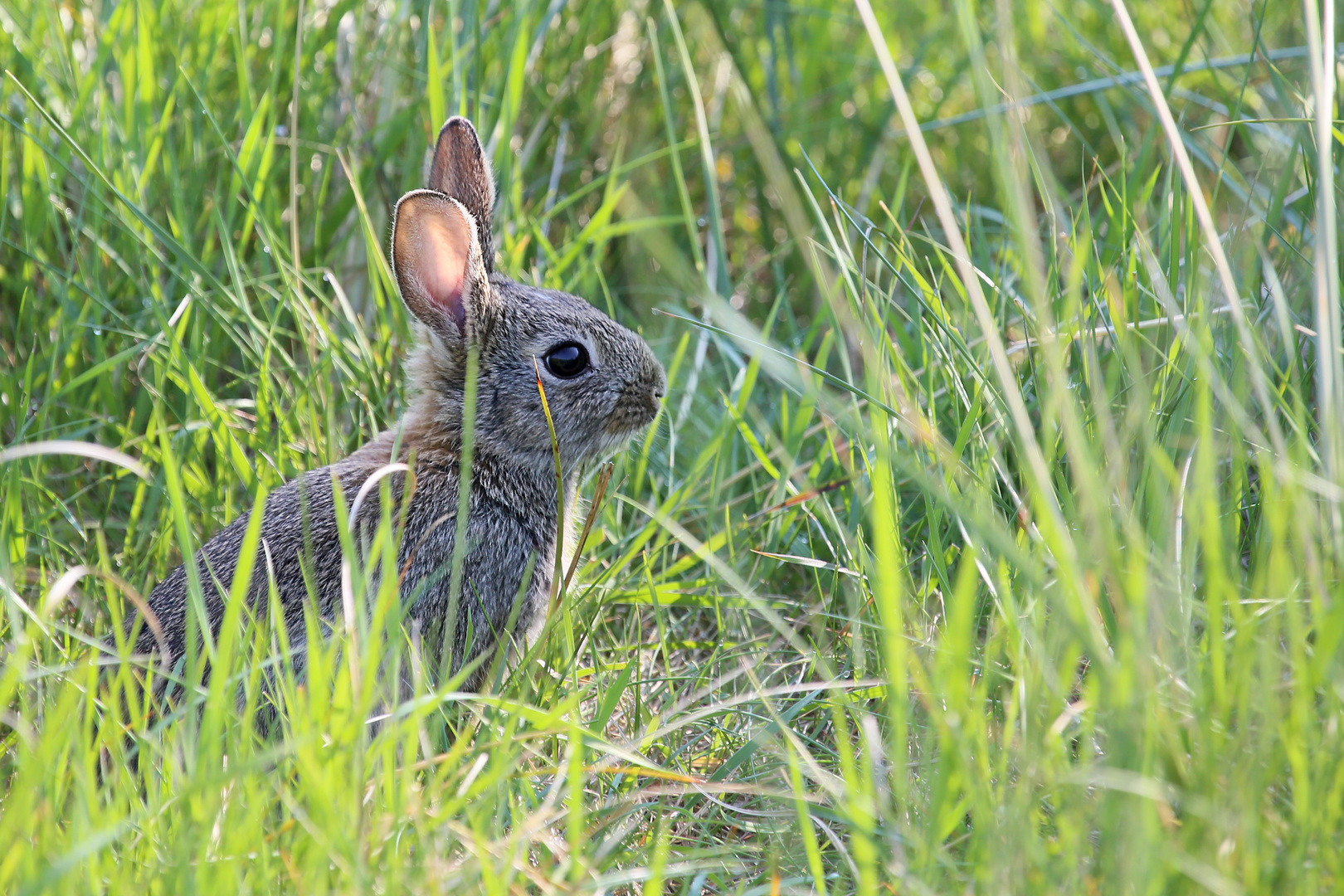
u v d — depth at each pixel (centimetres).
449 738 695
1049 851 508
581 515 912
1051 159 1273
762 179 1203
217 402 873
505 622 812
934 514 667
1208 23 1102
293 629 714
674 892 615
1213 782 475
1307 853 480
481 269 795
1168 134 582
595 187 1106
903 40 1376
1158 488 561
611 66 1224
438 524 775
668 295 1135
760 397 1070
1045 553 595
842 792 567
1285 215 865
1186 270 755
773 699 719
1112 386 651
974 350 824
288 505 761
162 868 493
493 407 820
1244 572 678
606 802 614
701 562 869
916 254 956
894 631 506
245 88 980
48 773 523
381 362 919
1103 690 499
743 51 1269
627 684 673
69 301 903
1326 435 536
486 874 485
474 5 1054
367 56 1089
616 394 853
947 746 495
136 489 866
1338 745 495
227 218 960
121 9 979
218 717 526
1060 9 1280
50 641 635
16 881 474
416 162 1044
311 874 471
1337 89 831
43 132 959
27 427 829
